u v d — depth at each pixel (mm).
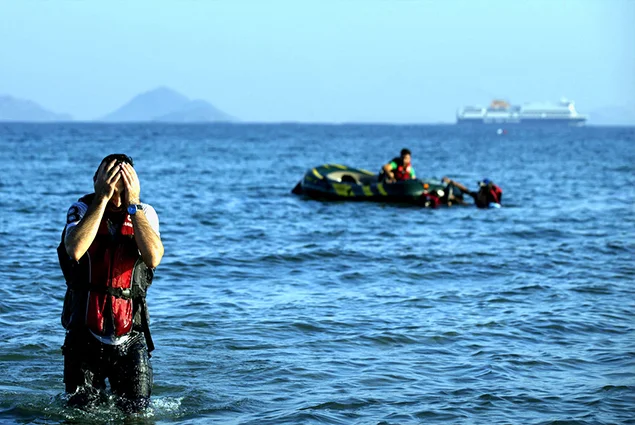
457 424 6160
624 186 35250
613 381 7297
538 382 7277
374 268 13555
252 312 10008
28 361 7652
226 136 142000
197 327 9164
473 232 18688
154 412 6281
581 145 111125
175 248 15312
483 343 8695
